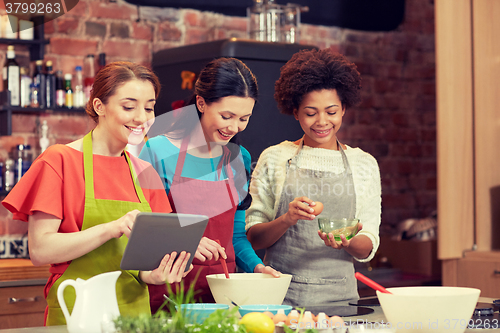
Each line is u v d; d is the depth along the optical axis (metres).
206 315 1.06
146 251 1.16
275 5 2.94
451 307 1.03
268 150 1.95
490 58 2.80
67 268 1.31
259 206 1.89
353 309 1.35
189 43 3.26
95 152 1.40
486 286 2.64
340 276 1.80
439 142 2.68
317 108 1.75
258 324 0.99
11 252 2.83
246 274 1.45
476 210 2.77
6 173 2.80
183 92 2.74
